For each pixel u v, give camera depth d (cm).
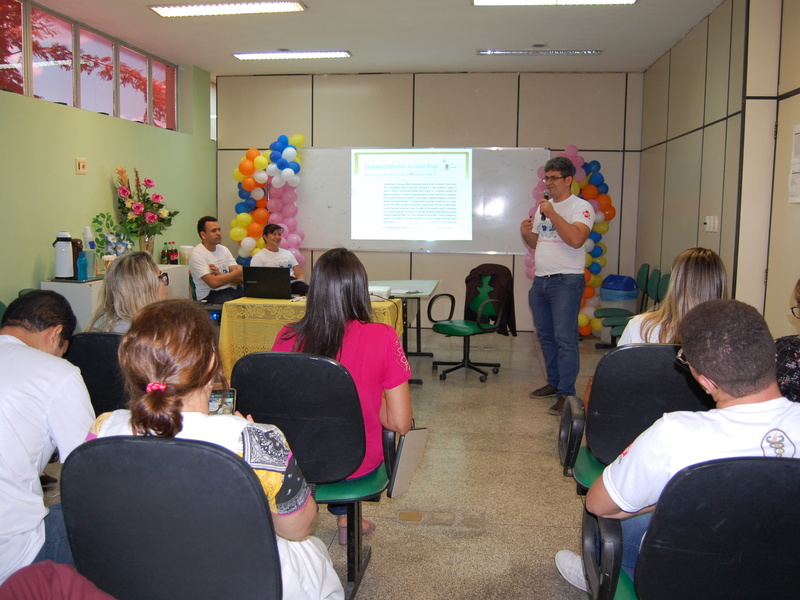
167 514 99
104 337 189
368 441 186
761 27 390
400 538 243
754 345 109
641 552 107
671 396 162
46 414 144
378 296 382
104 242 492
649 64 613
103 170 509
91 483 98
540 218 408
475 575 217
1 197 404
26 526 140
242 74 680
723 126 428
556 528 250
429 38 531
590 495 126
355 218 675
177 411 106
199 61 623
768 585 104
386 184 668
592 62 607
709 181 454
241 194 657
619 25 488
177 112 647
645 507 120
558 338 397
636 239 662
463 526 252
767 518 98
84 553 104
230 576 103
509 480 297
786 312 376
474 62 613
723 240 425
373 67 641
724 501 98
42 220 441
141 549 102
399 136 669
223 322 360
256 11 461
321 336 180
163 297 238
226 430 109
